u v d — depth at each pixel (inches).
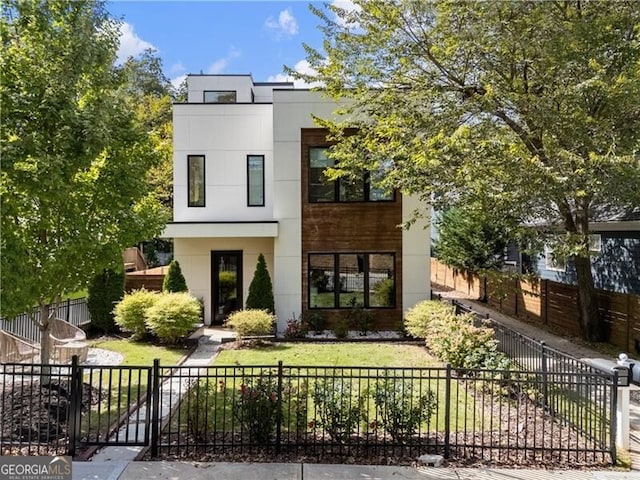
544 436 221.6
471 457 199.9
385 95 412.2
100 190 264.1
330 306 517.7
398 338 476.4
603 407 211.3
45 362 270.4
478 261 762.8
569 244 351.9
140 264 868.6
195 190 563.8
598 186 308.8
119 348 422.6
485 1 331.0
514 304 638.5
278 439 200.5
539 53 334.3
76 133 230.1
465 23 347.3
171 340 437.7
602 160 287.6
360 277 517.3
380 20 374.6
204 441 209.2
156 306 434.6
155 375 205.2
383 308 515.5
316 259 518.6
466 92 391.2
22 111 220.8
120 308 454.3
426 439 215.6
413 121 390.3
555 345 437.1
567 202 378.0
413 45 380.5
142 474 180.2
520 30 335.0
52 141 226.8
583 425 236.7
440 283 1059.9
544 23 327.9
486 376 254.2
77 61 233.3
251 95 692.7
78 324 484.7
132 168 269.9
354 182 512.4
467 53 362.6
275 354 407.8
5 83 221.6
